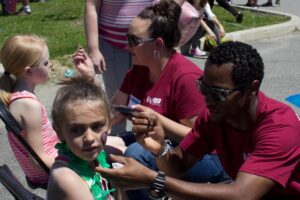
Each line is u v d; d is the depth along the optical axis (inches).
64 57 308.3
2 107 110.3
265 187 90.1
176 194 91.4
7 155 194.5
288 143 91.4
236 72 89.1
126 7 162.7
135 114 113.3
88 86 94.9
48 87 261.4
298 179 95.0
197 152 110.1
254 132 94.6
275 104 95.4
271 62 332.8
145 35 123.9
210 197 89.8
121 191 117.8
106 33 166.7
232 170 103.2
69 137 92.0
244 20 451.8
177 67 125.5
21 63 121.9
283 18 467.2
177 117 125.7
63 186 91.0
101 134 93.0
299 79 292.8
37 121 120.0
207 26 340.8
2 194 166.9
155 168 123.0
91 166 95.1
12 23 420.2
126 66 168.1
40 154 119.9
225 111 92.2
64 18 441.1
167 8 125.2
